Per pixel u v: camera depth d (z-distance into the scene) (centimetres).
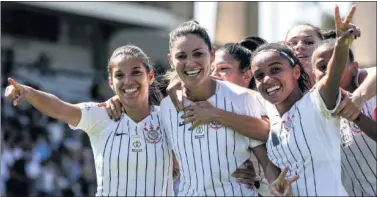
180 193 995
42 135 2781
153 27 3459
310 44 1162
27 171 2623
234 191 974
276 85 952
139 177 1015
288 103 963
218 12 2505
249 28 2511
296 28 1178
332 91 909
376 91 970
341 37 888
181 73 981
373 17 2077
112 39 3606
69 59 3584
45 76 3250
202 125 982
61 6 3241
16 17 3450
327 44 1002
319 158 929
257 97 1009
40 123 2814
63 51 3588
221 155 977
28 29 3503
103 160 1021
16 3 3139
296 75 972
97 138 1034
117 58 1018
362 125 977
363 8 2081
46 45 3559
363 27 2089
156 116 1032
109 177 1020
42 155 2717
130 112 1026
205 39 984
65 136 2852
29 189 2614
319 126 929
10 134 2697
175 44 985
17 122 2752
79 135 2895
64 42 3594
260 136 982
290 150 944
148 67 1037
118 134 1022
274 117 973
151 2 3544
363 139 1026
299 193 934
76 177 2775
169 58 1036
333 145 930
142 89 1017
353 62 1055
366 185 1042
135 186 1016
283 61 955
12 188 2573
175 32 992
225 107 991
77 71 3350
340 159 969
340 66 896
